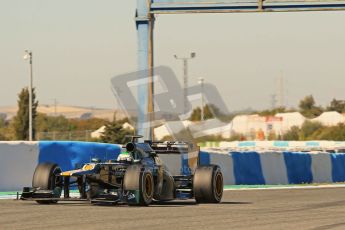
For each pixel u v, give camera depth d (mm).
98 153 59312
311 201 47312
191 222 30609
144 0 77438
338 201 47344
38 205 39750
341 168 88750
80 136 164250
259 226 29172
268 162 78250
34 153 56844
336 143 170000
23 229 27391
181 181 44656
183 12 76625
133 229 27641
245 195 55719
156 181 41344
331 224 30109
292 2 74375
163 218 32281
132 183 38875
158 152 44625
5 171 55344
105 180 39812
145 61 77688
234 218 32750
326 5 73812
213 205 41844
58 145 57719
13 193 53500
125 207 38719
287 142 173500
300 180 81938
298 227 28812
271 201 47312
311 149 126875
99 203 41062
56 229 27391
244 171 75625
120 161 41094
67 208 37531
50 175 40562
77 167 41406
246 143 173500
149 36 77750
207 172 43125
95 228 27828
